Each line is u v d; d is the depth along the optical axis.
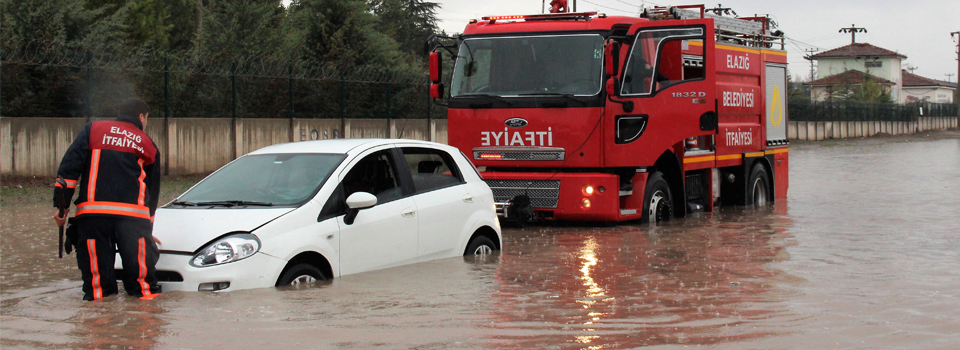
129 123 6.50
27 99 18.02
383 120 26.27
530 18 12.50
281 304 6.07
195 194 7.39
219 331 5.39
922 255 9.12
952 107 94.00
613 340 5.25
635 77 11.99
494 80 12.36
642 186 12.34
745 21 15.30
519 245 9.96
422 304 6.21
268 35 30.94
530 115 12.08
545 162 12.08
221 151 21.28
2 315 5.96
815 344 5.18
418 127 27.64
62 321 5.70
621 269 8.09
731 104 14.50
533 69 12.17
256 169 7.50
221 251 6.34
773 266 8.33
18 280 7.55
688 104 12.20
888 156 35.41
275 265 6.44
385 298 6.36
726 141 14.38
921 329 5.59
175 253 6.46
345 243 6.97
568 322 5.74
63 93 18.47
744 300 6.54
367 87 25.80
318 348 5.04
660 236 10.93
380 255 7.29
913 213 13.73
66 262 8.69
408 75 27.78
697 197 14.06
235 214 6.68
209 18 30.53
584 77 11.91
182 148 20.30
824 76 105.69
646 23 12.11
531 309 6.14
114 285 6.41
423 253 7.74
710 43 12.15
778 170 16.48
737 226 12.09
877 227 11.85
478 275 7.38
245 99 22.38
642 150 11.95
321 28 31.73
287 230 6.59
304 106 23.98
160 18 29.22
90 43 20.22
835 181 21.34
